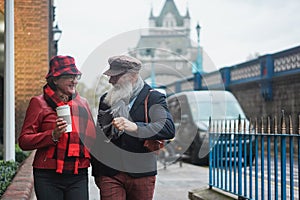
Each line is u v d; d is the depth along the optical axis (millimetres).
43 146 3912
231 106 16781
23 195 5754
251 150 7051
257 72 24469
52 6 19109
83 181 4070
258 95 24562
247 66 25766
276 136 6238
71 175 3998
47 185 3963
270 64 22547
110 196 4094
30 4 16094
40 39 16125
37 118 3979
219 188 7996
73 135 3957
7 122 9422
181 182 10922
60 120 3781
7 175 7430
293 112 20625
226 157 7676
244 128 7848
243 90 26531
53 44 19969
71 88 4000
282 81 21688
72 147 3943
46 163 3949
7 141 9406
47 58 16156
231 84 27703
